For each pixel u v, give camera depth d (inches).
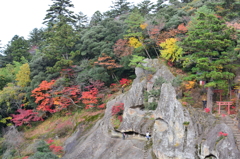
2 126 1419.8
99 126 1057.5
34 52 2351.1
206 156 621.6
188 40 856.9
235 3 1211.2
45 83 1347.2
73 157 920.9
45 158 766.5
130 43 1305.4
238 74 882.1
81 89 1366.9
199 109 828.6
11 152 1003.3
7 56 2229.3
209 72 783.7
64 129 1222.3
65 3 2194.9
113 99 1215.6
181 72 1043.9
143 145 812.6
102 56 1393.9
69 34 1572.3
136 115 927.0
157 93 875.4
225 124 655.8
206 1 1438.2
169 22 1248.2
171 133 711.7
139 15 1301.7
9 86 1466.5
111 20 1640.0
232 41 808.9
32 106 1438.2
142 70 1128.2
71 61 1456.7
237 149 590.2
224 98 901.2
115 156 820.6
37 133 1298.0
